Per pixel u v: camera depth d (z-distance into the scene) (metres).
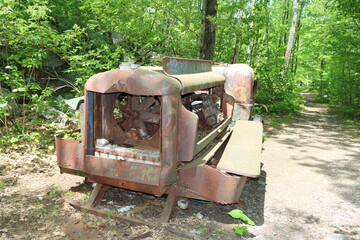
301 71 21.53
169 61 3.36
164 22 10.19
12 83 5.69
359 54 13.57
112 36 9.38
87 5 8.06
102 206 3.52
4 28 5.17
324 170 5.67
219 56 11.20
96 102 3.36
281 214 3.78
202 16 8.56
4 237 2.79
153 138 3.46
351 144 7.98
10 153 5.05
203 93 5.27
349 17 13.38
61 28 8.65
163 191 3.17
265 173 5.39
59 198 3.65
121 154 3.19
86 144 3.32
